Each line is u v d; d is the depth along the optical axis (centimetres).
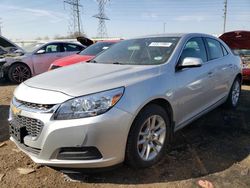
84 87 322
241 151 419
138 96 337
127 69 386
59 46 1116
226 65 550
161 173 358
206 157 400
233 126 519
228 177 349
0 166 374
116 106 317
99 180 342
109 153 317
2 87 947
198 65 399
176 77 400
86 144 306
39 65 1066
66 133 304
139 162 350
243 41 864
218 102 539
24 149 337
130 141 334
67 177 348
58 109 309
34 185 334
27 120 329
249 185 332
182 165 377
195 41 481
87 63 460
